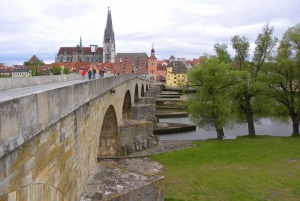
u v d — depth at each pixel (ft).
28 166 27.37
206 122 144.97
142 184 61.82
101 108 73.87
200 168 98.43
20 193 25.25
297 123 149.28
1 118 21.26
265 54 146.72
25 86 81.71
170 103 305.12
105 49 621.31
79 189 50.72
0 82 66.44
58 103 35.50
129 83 155.02
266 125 204.85
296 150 116.88
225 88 143.54
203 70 139.74
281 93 145.48
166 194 76.13
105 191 55.93
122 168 69.05
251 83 142.82
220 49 154.81
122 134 120.37
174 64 554.05
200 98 143.54
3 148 21.63
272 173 91.86
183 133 181.27
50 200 33.94
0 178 21.97
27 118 26.02
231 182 84.74
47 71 359.05
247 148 120.57
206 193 77.10
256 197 74.64
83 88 50.57
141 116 182.60
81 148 51.65
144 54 519.19
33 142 28.58
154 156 115.34
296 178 87.25
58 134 37.27
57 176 36.91
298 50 140.46
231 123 143.13
